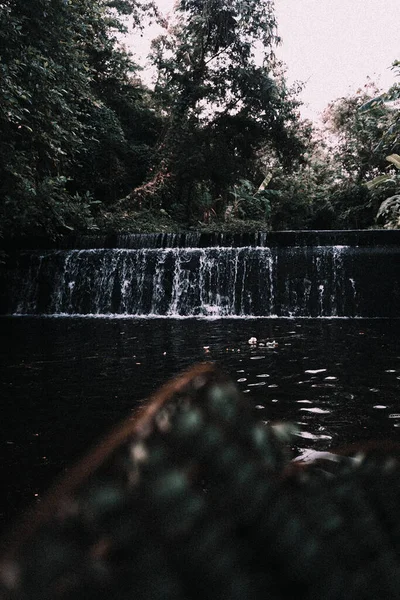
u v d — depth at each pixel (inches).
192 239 518.0
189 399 13.5
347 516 13.6
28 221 480.4
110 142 784.3
